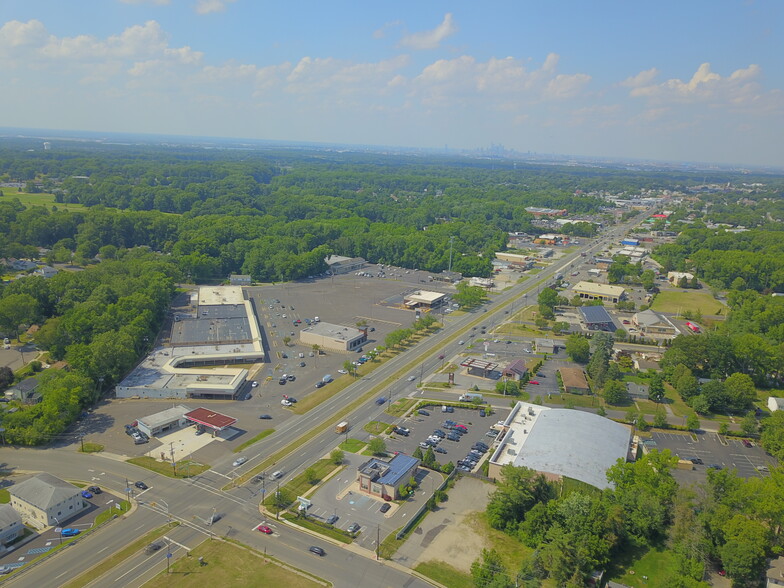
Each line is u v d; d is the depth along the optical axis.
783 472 130.62
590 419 154.62
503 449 146.62
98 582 100.69
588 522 111.19
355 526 118.06
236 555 109.19
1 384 176.62
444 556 111.38
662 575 109.12
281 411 171.62
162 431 156.75
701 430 169.25
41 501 116.56
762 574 107.00
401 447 152.62
